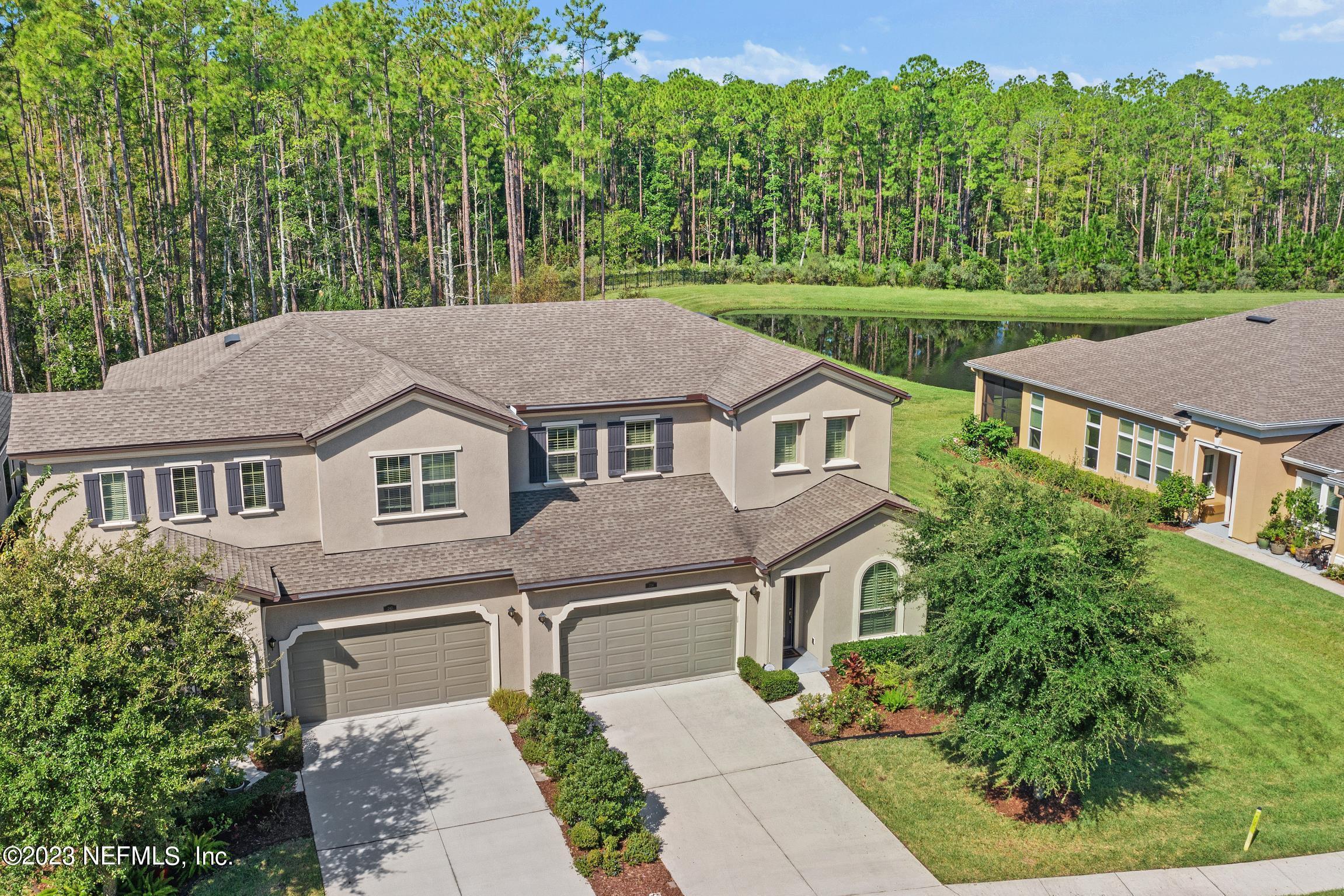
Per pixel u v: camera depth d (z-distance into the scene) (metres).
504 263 101.75
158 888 15.70
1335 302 41.03
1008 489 19.62
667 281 113.19
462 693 23.11
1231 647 25.33
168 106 63.94
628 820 17.80
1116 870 17.47
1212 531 33.19
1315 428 31.38
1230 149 134.00
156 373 26.62
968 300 104.88
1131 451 36.50
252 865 16.83
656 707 22.98
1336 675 23.98
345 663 22.06
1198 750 21.31
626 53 73.19
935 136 119.62
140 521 21.20
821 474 26.11
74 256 64.50
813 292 107.31
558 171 74.19
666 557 23.34
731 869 17.11
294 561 22.06
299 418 22.88
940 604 19.56
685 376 26.92
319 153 81.38
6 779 12.42
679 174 132.00
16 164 71.56
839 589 24.34
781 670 23.70
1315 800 19.56
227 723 14.24
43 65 50.47
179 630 14.99
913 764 20.64
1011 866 17.48
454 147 88.69
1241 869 17.50
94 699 13.29
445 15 69.56
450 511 23.02
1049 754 16.92
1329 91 140.25
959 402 51.66
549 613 22.72
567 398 25.34
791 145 131.62
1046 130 132.88
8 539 18.23
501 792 19.28
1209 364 36.78
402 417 22.20
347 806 18.73
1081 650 17.42
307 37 70.19
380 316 27.77
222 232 70.12
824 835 18.17
